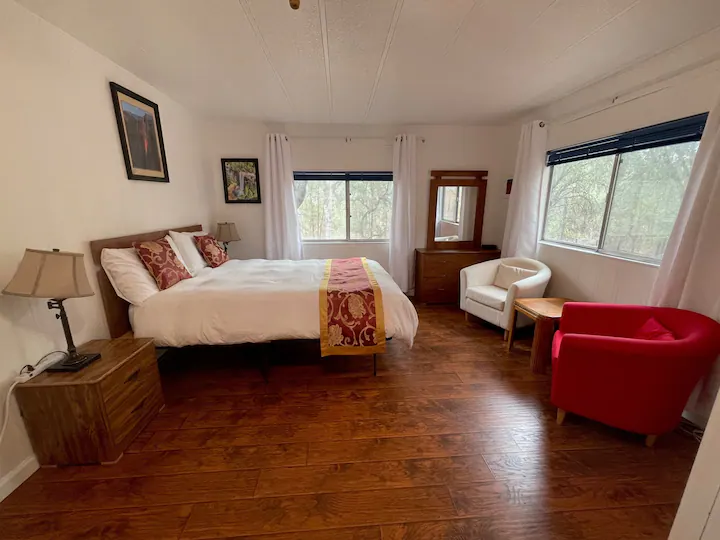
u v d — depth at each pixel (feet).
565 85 8.71
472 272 11.45
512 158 13.17
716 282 5.46
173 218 10.25
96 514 4.38
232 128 12.92
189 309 7.00
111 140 7.35
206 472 5.06
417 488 4.79
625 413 5.47
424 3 5.13
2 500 4.59
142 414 5.99
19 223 5.14
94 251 6.64
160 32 6.03
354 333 7.38
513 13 5.39
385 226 14.65
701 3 5.04
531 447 5.61
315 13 5.42
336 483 4.87
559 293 10.30
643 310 6.26
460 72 7.89
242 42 6.42
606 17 5.50
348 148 13.56
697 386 5.82
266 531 4.15
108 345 6.07
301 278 8.77
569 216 10.16
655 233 7.43
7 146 4.95
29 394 4.82
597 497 4.66
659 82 6.98
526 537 4.09
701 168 5.79
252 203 13.64
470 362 8.68
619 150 8.05
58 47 5.86
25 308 5.10
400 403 6.88
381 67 7.62
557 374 5.97
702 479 2.90
